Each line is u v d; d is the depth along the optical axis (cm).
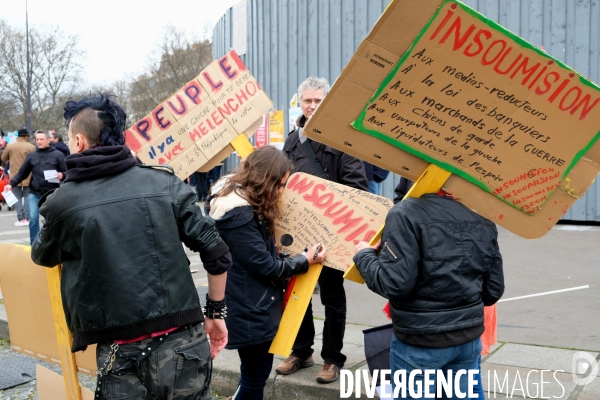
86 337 221
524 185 257
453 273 241
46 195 229
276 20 1362
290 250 331
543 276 631
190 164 379
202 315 232
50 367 454
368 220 325
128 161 228
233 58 386
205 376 230
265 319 303
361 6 1133
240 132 382
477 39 229
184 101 380
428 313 243
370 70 236
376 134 249
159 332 220
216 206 303
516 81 237
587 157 252
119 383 221
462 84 238
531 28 948
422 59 233
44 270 302
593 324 466
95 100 232
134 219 219
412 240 240
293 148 386
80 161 221
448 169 253
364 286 634
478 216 254
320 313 530
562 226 948
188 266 231
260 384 315
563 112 242
